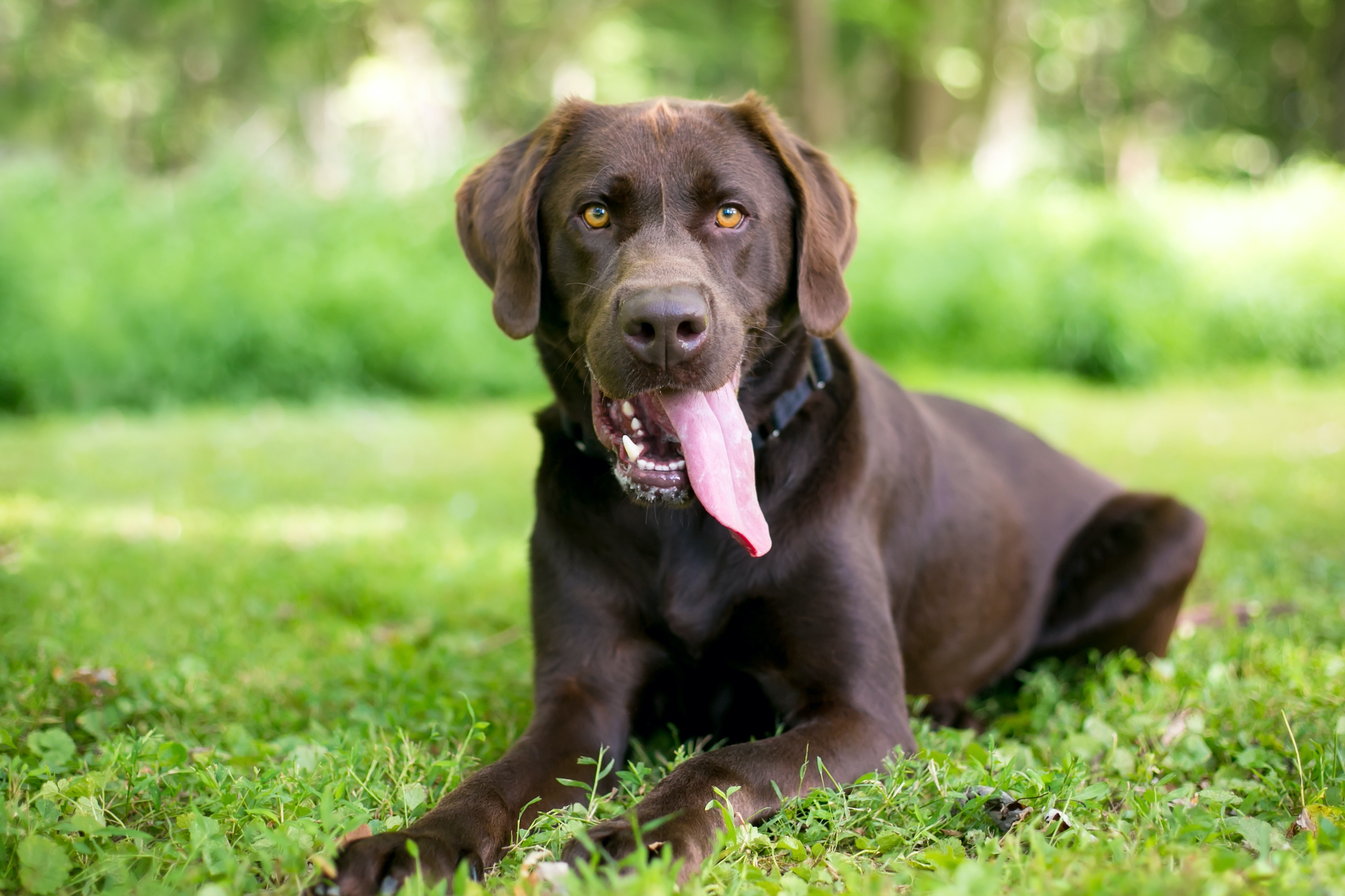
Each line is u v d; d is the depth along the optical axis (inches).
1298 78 1487.5
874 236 589.9
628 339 110.9
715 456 113.8
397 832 92.4
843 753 110.9
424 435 418.6
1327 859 85.2
